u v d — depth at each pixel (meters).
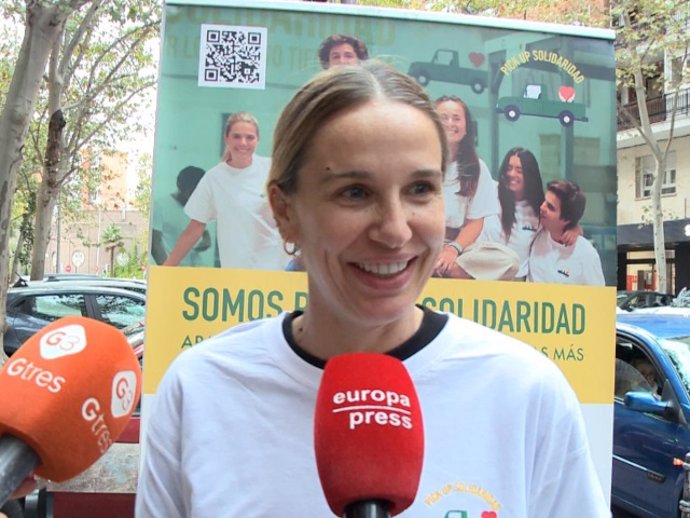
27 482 1.21
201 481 1.22
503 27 2.79
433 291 2.74
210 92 2.66
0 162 7.19
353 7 2.70
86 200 27.33
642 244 22.95
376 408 1.08
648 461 4.51
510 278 2.78
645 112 17.59
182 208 2.65
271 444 1.22
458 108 2.75
